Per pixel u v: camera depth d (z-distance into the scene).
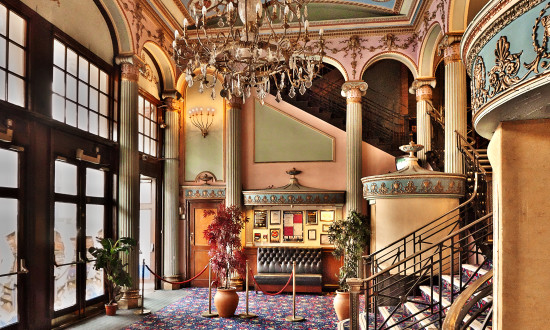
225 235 8.80
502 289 2.38
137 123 9.77
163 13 10.74
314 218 11.95
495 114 2.27
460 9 8.21
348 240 9.30
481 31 2.22
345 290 8.58
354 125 11.45
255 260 11.97
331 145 12.02
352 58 11.59
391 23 11.41
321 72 14.58
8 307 6.49
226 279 8.82
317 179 11.98
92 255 8.62
